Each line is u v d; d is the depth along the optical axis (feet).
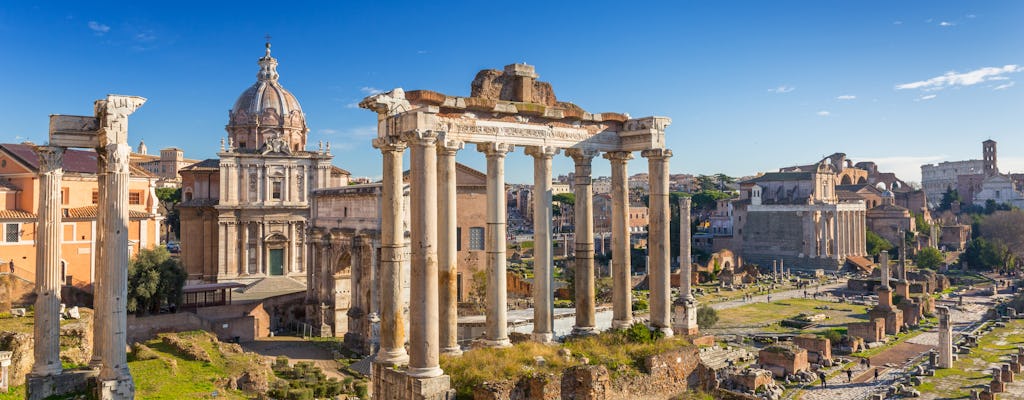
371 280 235.61
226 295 294.46
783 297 438.81
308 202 328.29
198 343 194.59
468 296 272.51
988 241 583.99
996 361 252.42
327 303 268.21
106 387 106.32
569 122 122.52
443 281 106.63
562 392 102.53
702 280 509.76
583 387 102.94
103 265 109.91
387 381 98.94
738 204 640.17
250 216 317.42
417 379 94.27
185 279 255.70
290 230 324.80
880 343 288.30
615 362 111.55
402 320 102.27
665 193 127.44
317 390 173.58
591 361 111.24
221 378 158.61
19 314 191.42
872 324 292.20
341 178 372.17
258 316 263.08
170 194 517.14
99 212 114.83
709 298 428.15
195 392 143.02
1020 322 340.18
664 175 126.82
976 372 235.61
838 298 427.74
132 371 153.79
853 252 609.42
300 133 349.00
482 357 105.60
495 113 110.93
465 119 107.96
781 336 292.81
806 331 312.71
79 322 173.68
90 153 291.38
